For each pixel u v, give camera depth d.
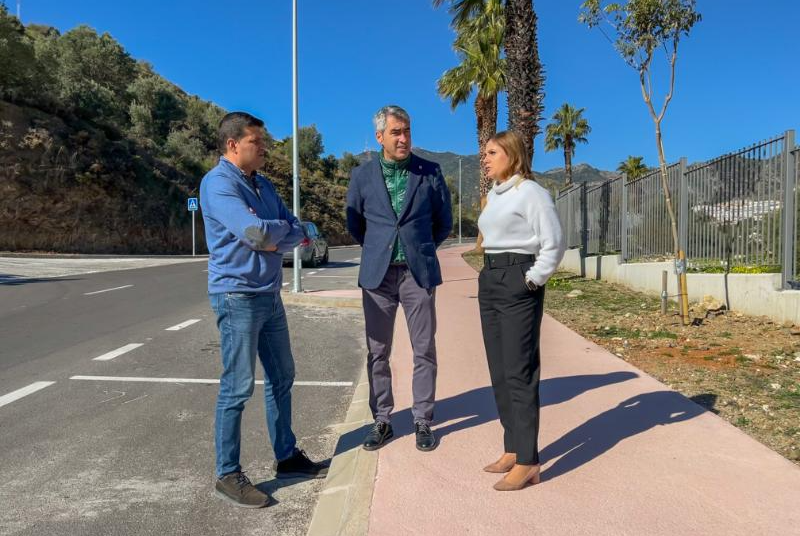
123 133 38.84
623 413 4.21
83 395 5.40
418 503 2.94
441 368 5.71
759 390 4.82
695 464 3.32
